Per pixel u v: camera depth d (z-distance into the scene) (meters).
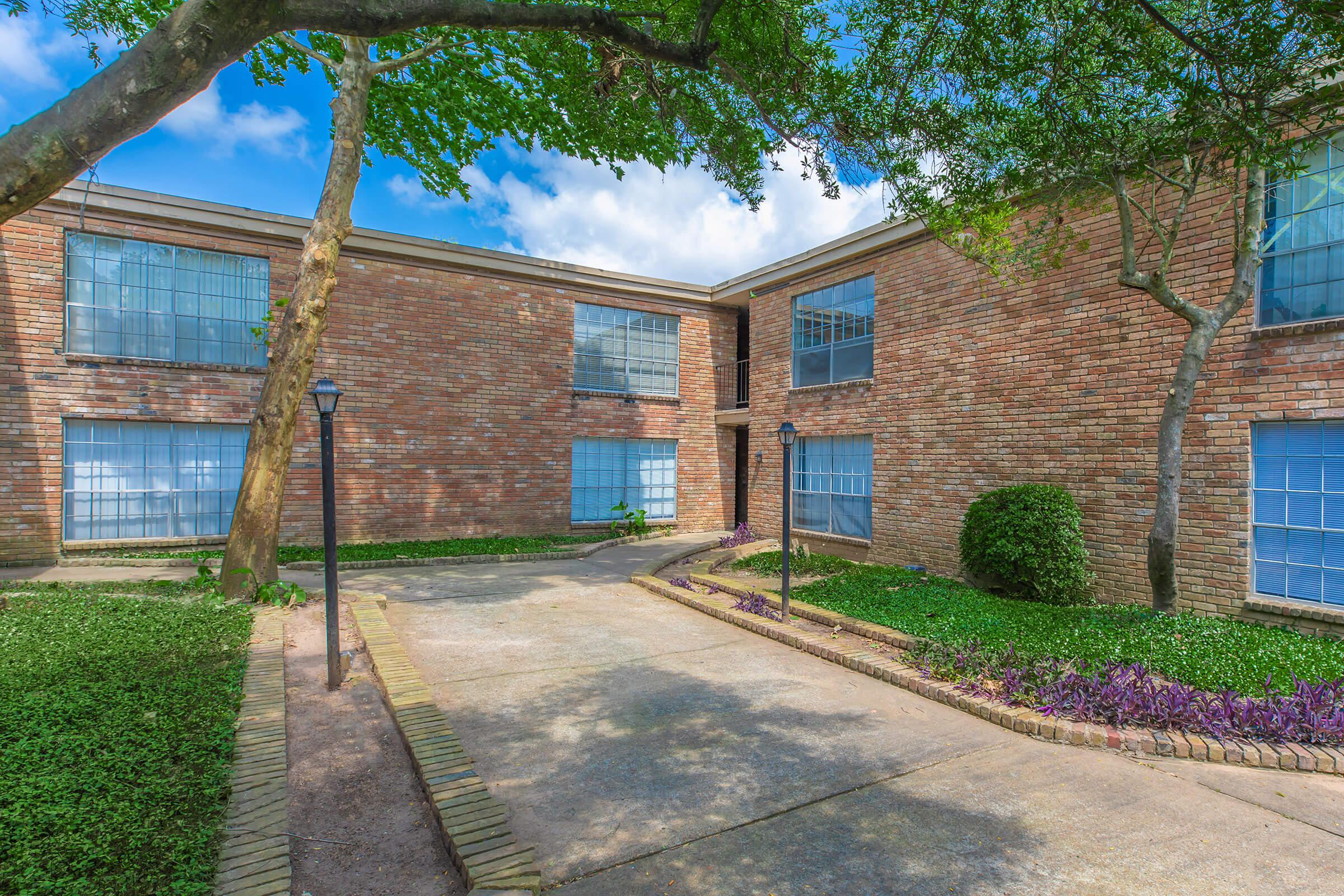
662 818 3.56
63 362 10.60
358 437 12.79
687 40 6.28
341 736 4.45
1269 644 5.98
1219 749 4.30
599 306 15.69
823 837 3.38
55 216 10.59
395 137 12.51
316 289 8.15
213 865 2.87
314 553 11.65
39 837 2.91
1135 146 6.13
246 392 11.89
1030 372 9.19
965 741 4.58
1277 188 6.97
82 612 6.80
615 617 8.10
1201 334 6.73
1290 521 6.80
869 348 12.09
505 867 2.92
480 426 14.03
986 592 8.78
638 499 16.25
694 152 7.48
